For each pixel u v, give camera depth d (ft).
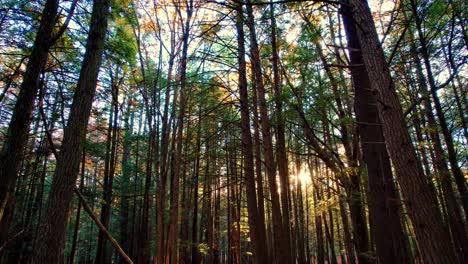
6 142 18.66
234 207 84.28
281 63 31.50
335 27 31.12
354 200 27.22
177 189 37.14
